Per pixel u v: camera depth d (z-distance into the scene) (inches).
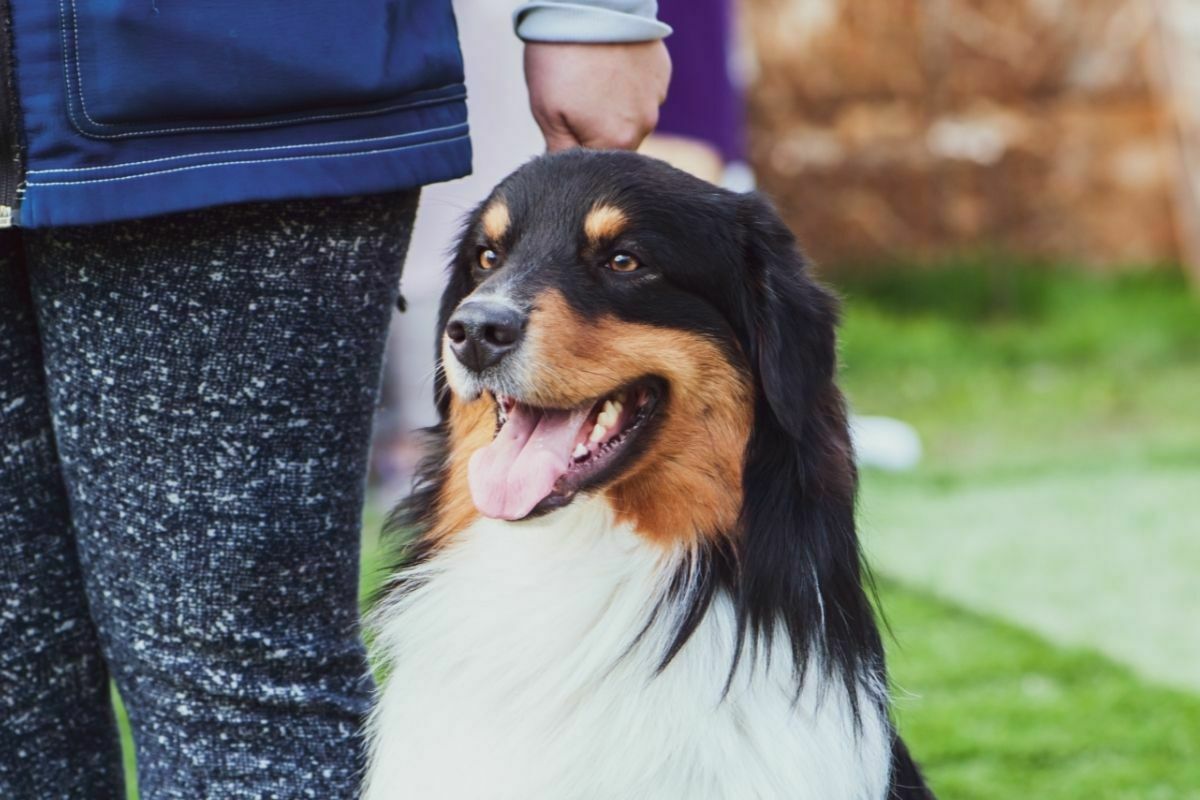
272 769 134.5
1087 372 523.5
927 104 583.5
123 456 127.3
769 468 145.2
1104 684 257.0
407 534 158.7
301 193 120.6
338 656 137.9
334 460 133.5
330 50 120.0
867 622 148.0
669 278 145.2
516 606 146.2
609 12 148.3
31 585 134.7
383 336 136.6
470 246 160.2
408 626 151.1
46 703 138.5
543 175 151.3
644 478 145.6
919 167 583.5
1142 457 423.5
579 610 145.1
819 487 144.8
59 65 112.9
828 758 139.5
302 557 133.0
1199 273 577.3
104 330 124.0
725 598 144.2
